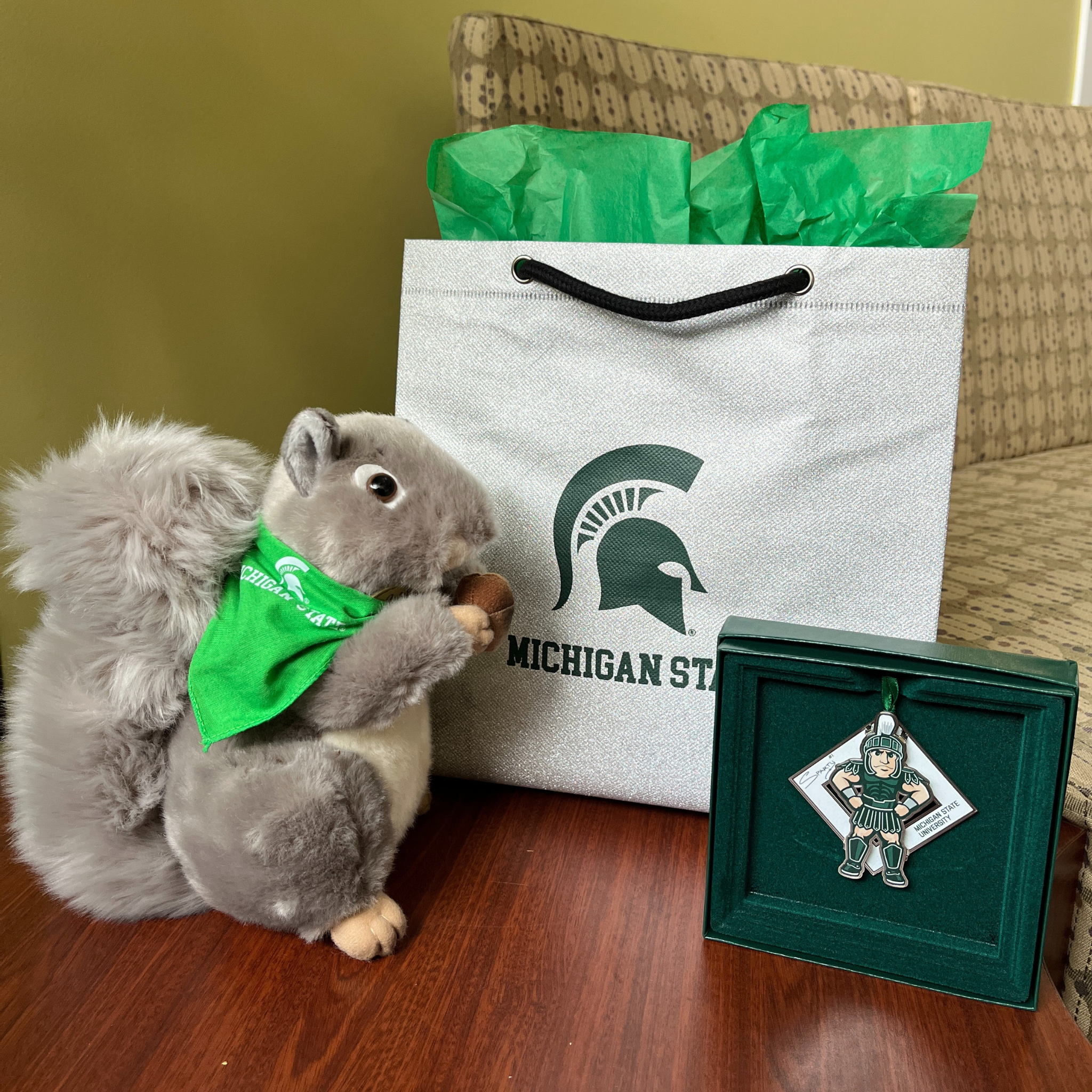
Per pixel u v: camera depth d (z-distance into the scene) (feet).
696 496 1.95
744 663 1.62
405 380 2.08
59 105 2.52
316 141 3.25
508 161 2.03
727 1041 1.50
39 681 1.69
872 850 1.64
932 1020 1.55
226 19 2.89
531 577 2.08
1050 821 1.49
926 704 1.57
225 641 1.57
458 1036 1.49
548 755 2.16
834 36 4.70
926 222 1.94
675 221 2.00
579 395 1.98
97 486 1.59
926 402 1.82
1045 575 3.03
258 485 1.75
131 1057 1.44
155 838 1.70
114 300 2.74
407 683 1.57
